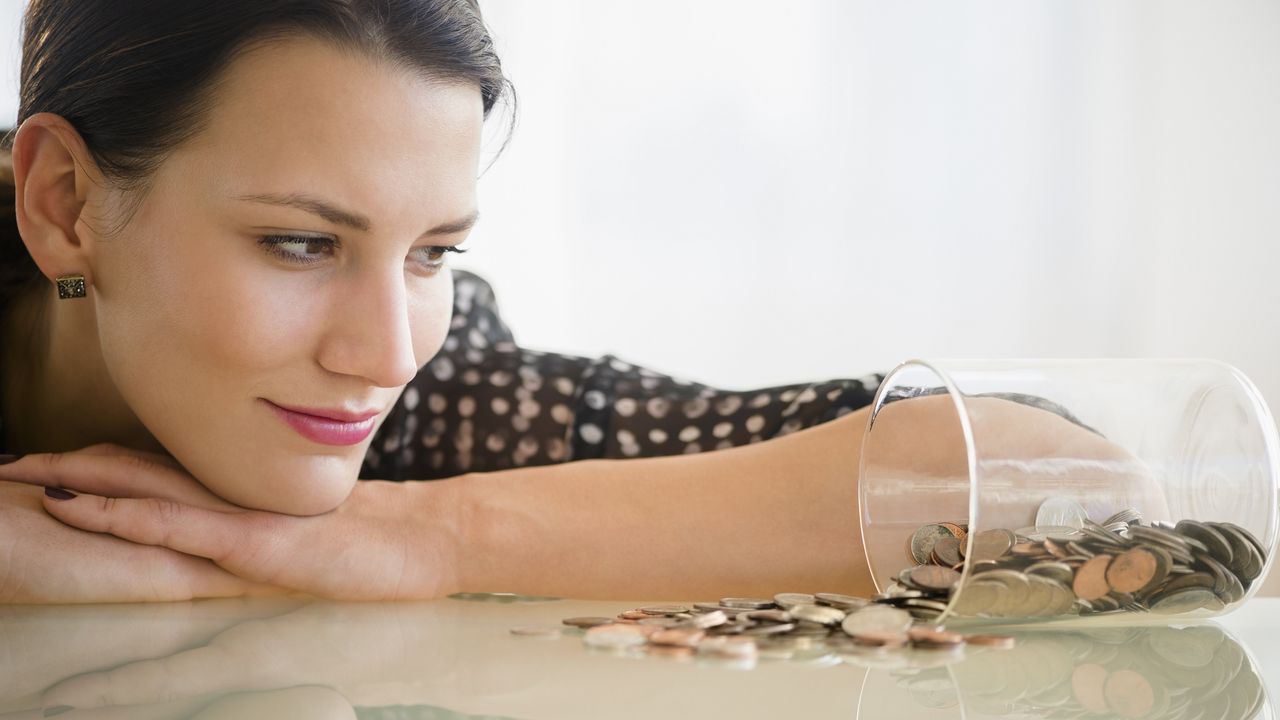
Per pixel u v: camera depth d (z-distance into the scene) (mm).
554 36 4188
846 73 4211
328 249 1160
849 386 1634
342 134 1102
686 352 4230
